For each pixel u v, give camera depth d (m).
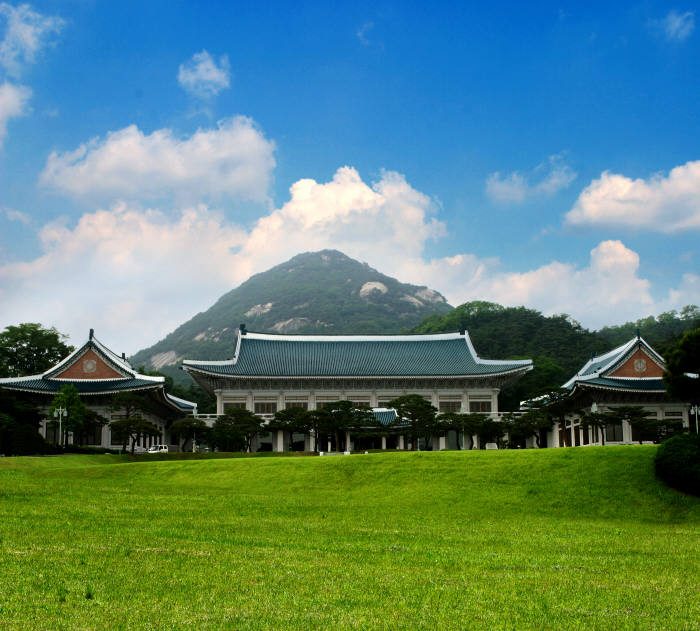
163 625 18.36
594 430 101.19
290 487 53.47
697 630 19.61
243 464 60.22
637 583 25.64
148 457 81.81
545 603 22.00
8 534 30.58
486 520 43.81
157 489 52.72
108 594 21.06
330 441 105.06
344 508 46.28
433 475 54.00
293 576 24.38
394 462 57.59
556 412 109.88
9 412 91.88
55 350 138.12
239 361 117.00
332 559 28.12
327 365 117.31
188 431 100.44
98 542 29.55
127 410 95.12
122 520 36.84
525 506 47.53
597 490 49.69
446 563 28.39
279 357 120.00
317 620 19.27
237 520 39.22
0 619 18.39
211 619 19.05
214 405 161.38
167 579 23.19
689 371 58.00
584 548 34.12
